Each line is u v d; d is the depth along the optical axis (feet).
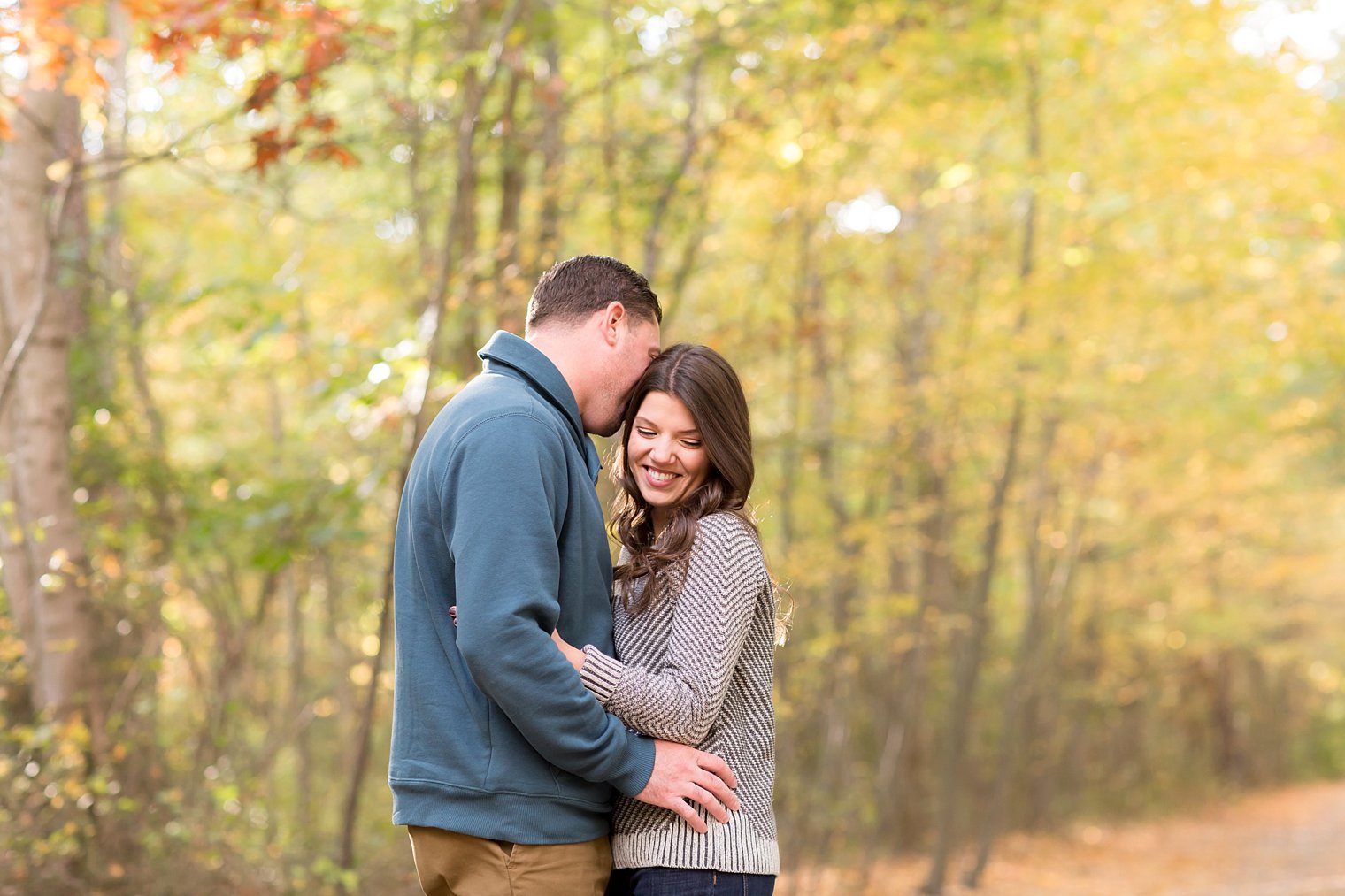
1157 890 41.16
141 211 28.48
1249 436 45.85
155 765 18.86
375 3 19.83
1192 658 74.74
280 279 21.93
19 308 17.12
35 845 14.73
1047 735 56.85
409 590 7.32
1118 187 30.86
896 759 38.19
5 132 14.55
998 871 45.21
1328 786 106.32
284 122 20.48
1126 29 29.37
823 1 21.65
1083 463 41.04
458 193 18.60
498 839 6.93
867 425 30.86
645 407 7.73
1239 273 34.35
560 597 7.22
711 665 7.09
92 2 15.88
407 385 17.13
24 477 17.13
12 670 17.60
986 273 34.37
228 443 28.30
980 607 37.45
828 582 31.32
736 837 7.25
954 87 26.27
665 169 22.09
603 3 22.84
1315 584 68.39
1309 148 29.07
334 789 25.89
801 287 28.30
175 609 25.31
